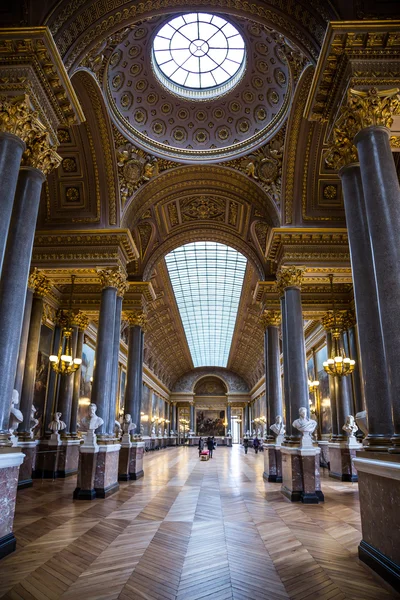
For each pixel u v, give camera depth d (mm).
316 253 11414
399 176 9906
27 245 6180
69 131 11086
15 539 5496
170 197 14086
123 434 14117
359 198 6207
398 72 5820
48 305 15172
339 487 12219
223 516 7844
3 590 4113
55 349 15633
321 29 6582
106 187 11938
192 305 33000
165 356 39688
